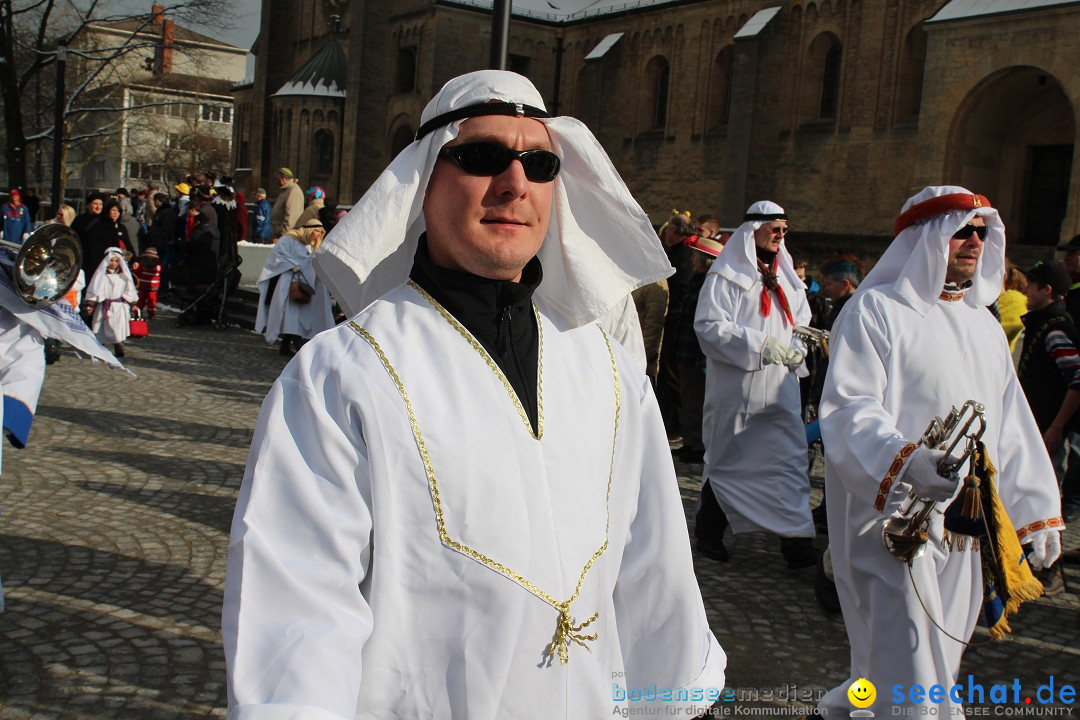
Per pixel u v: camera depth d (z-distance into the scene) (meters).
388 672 1.48
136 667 4.01
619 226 1.89
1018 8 24.52
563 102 41.09
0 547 5.41
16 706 3.63
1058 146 26.62
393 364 1.56
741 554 6.20
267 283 13.80
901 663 3.09
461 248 1.67
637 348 5.17
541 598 1.54
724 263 6.21
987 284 3.50
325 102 45.28
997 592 3.22
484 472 1.54
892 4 29.67
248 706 1.26
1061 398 6.20
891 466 2.94
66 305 4.52
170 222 20.58
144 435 8.43
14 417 4.25
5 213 22.97
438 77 39.75
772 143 32.66
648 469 1.84
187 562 5.34
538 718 1.52
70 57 30.92
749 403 5.81
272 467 1.45
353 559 1.42
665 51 36.78
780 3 32.38
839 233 30.75
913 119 29.39
